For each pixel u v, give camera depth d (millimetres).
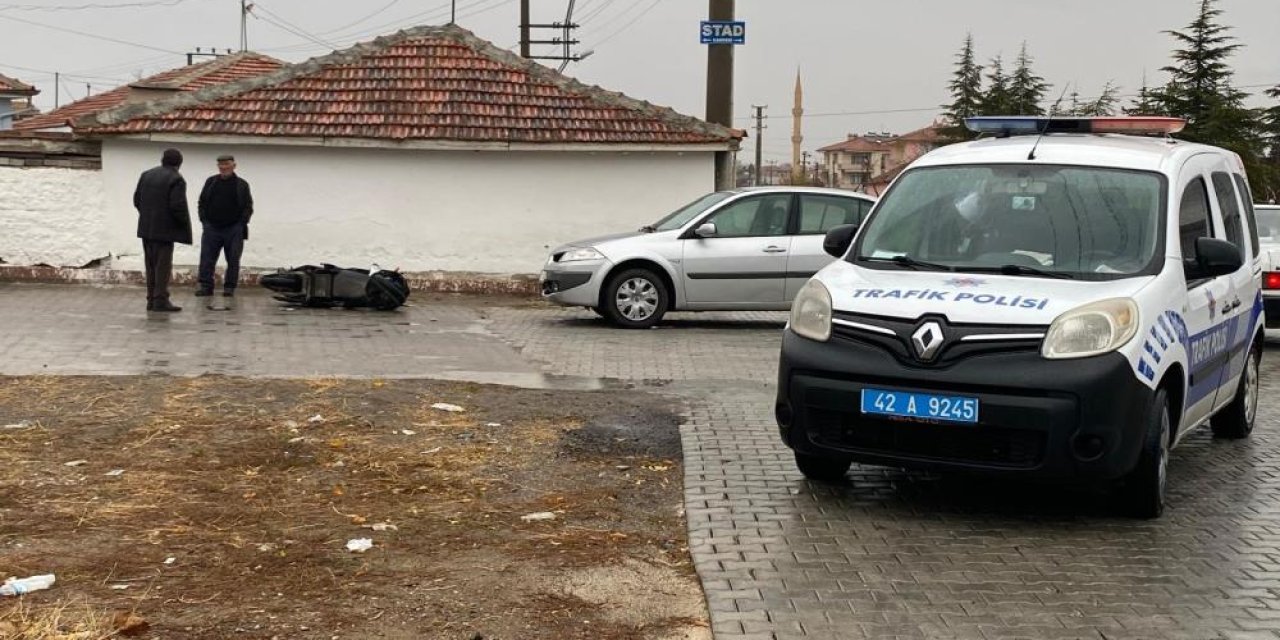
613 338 14320
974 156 7863
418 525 6383
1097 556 6102
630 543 6223
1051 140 8047
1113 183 7414
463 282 19422
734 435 8766
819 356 6730
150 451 7715
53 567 5492
